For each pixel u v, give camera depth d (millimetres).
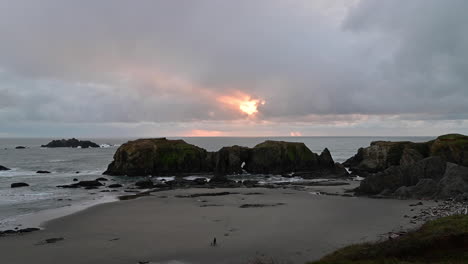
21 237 32562
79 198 54688
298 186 67625
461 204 43344
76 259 26625
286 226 35469
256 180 79500
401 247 22750
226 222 37406
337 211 42625
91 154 181375
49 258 26859
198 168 93812
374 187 56531
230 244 29812
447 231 23844
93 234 33344
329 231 33312
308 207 45406
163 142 98375
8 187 67312
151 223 37250
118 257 27078
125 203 49250
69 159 144500
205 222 37469
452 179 51094
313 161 96250
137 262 26062
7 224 37906
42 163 124438
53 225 37062
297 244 29484
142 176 87625
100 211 43719
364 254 23156
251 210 43656
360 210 43031
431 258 21328
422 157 77625
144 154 89812
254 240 30812
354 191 59312
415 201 48406
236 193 58594
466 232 22625
